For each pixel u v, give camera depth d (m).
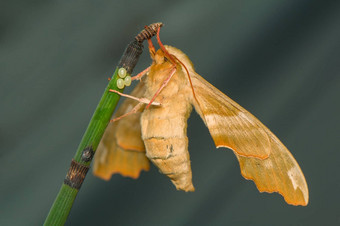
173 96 0.31
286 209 0.33
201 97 0.31
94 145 0.30
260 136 0.31
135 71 0.34
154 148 0.31
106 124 0.30
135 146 0.33
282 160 0.30
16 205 0.32
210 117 0.31
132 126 0.33
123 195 0.33
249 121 0.31
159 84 0.31
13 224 0.32
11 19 0.33
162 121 0.31
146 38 0.30
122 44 0.33
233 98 0.33
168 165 0.31
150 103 0.30
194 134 0.34
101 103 0.30
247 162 0.31
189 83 0.31
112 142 0.33
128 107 0.32
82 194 0.33
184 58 0.31
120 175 0.33
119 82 0.30
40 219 0.32
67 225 0.33
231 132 0.31
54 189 0.33
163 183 0.33
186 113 0.31
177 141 0.31
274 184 0.31
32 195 0.33
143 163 0.33
